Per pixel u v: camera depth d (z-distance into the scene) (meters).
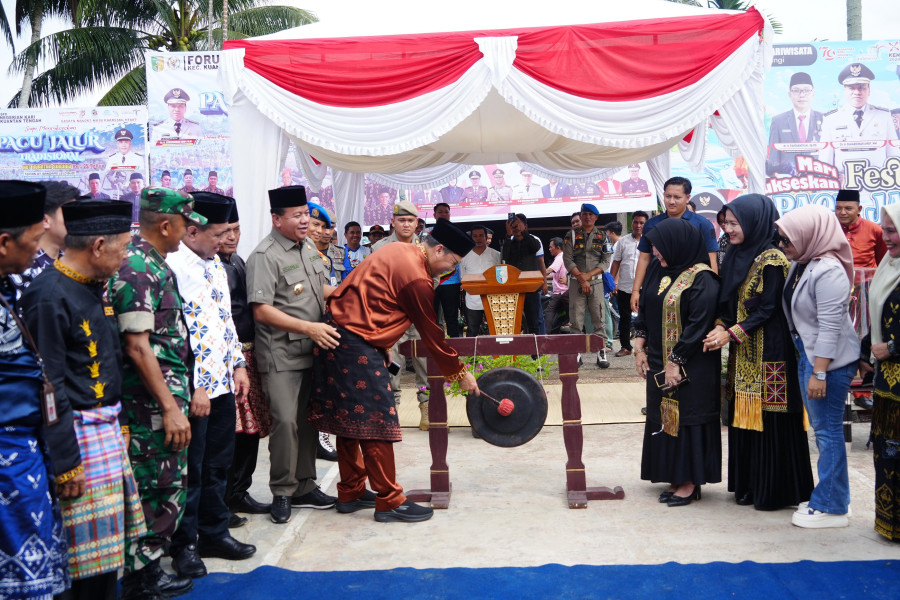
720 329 4.39
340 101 5.84
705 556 3.84
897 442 3.81
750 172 5.98
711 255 6.43
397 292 4.36
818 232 4.02
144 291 3.19
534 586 3.52
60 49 18.33
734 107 5.95
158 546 3.31
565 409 4.71
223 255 4.51
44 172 12.52
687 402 4.52
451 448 6.16
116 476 2.95
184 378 3.43
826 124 12.66
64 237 3.00
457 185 13.01
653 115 5.79
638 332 4.85
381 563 3.87
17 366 2.53
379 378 4.39
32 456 2.55
